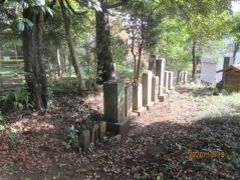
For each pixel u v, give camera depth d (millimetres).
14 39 10500
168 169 3518
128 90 5887
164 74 8555
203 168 3453
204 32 10164
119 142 4758
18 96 5625
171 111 6754
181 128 5262
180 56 14000
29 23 3023
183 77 12000
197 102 7703
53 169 3713
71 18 8797
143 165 3779
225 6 8234
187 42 13656
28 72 5746
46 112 5695
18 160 3826
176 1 8367
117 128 5145
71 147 4367
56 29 9523
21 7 2980
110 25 8961
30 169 3656
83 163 3936
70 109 6121
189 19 9117
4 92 6277
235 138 4473
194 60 13766
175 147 4238
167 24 10805
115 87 5137
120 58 9578
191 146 4195
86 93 7512
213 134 4609
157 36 9102
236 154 3812
